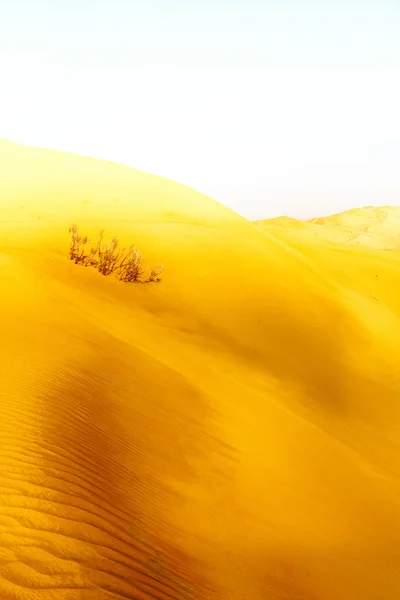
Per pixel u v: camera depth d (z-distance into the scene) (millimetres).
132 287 17141
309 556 6375
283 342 17406
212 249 23344
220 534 6055
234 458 8328
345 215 114688
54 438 5918
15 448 5336
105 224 24203
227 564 5527
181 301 17656
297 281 22922
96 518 4809
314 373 16156
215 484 7207
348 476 9555
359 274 31672
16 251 16453
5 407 6199
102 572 4059
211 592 4836
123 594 3934
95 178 37812
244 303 19156
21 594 3406
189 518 6086
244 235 27344
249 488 7547
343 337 19641
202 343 15141
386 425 14555
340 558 6613
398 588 6402
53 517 4445
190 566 5109
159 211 30281
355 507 8344
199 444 8180
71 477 5277
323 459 9898
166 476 6781
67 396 7230
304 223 97938
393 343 21562
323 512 7758
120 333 12656
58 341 9422
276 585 5492
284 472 8664
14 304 10633
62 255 18000
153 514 5719
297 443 10219
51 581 3664
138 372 9914
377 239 96750
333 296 23453
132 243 21688
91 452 6133
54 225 22969
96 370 8859
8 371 7332
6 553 3754
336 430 12898
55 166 40625
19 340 8734
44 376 7590
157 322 15297
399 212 117812
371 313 24578
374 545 7312
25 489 4668
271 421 10820
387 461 12219
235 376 13562
